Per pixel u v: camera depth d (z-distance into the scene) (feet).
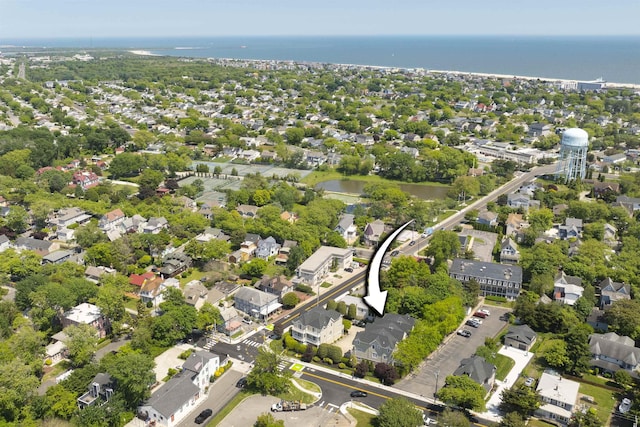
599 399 309.83
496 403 306.14
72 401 287.28
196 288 422.82
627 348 336.08
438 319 370.94
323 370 341.41
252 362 349.00
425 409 301.02
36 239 523.29
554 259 458.09
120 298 385.70
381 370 329.11
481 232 556.51
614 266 450.30
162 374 330.34
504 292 435.12
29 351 327.88
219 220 565.53
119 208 604.08
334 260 495.82
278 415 297.33
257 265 462.60
